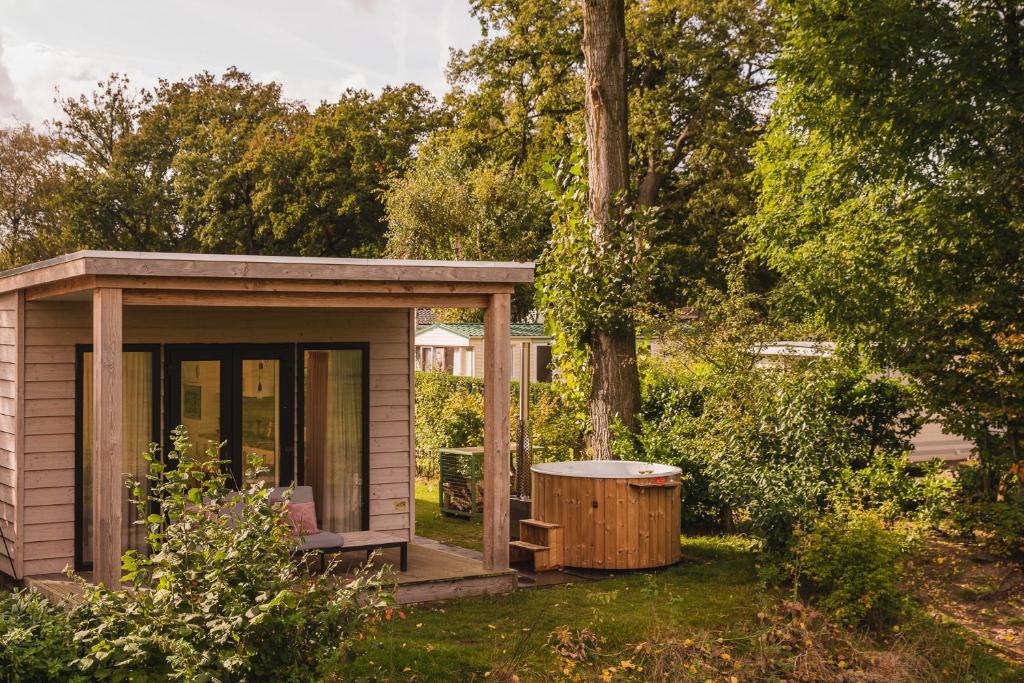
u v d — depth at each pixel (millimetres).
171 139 45250
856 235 13953
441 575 9016
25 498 9258
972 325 10984
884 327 12461
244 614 4758
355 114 40844
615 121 13320
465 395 17844
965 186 12031
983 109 11664
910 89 12109
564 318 13445
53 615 5516
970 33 11742
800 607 8125
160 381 9867
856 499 11008
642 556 10227
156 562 5188
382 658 6699
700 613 8445
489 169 30594
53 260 7910
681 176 31000
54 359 9422
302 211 39562
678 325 12523
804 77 13844
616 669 6895
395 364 11141
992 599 9234
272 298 8312
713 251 30000
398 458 11156
